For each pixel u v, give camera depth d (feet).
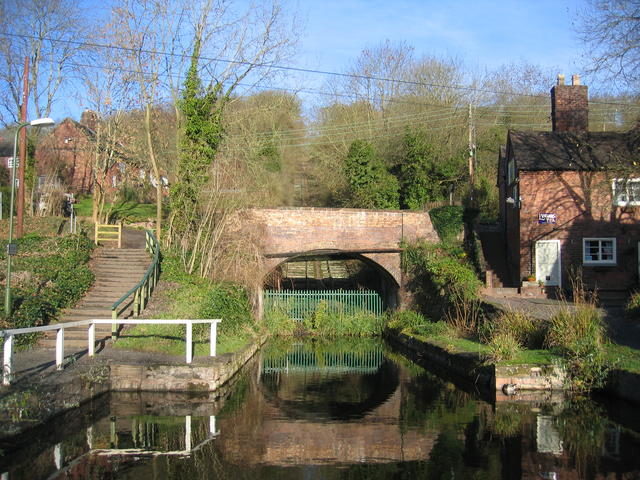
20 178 78.89
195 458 28.73
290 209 87.92
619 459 28.55
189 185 76.69
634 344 46.78
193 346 50.29
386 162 131.23
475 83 143.43
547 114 144.36
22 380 34.32
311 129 141.08
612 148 83.35
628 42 60.13
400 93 143.95
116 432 32.78
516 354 46.39
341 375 57.31
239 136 90.27
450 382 52.01
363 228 90.48
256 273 79.97
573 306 62.18
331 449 30.78
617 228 80.84
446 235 91.15
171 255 76.38
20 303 52.19
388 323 91.35
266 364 65.16
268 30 80.94
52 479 25.20
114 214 114.73
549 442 31.63
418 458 29.19
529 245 81.05
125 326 53.88
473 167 124.88
